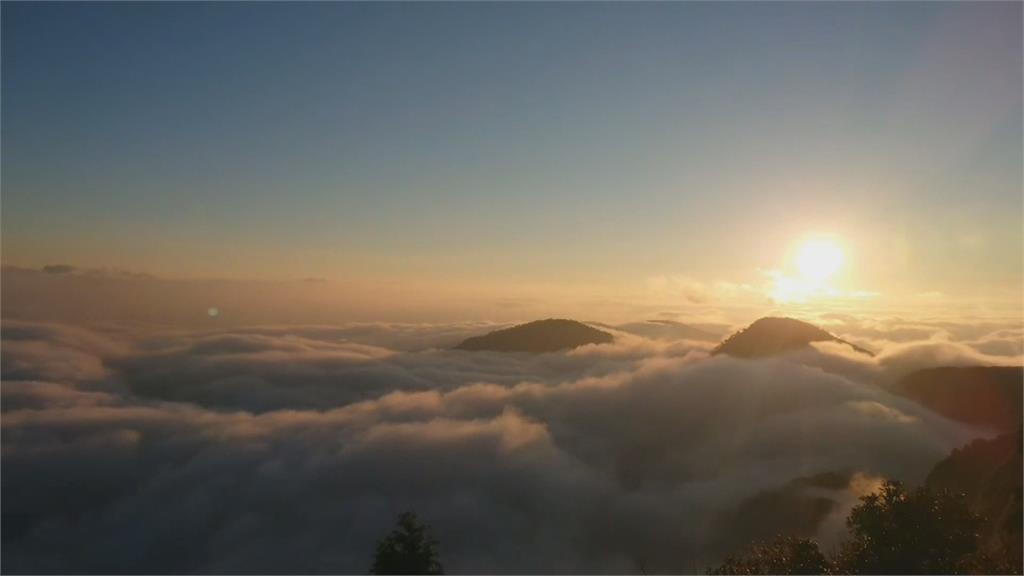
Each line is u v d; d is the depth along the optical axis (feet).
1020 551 66.23
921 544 68.18
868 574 67.72
